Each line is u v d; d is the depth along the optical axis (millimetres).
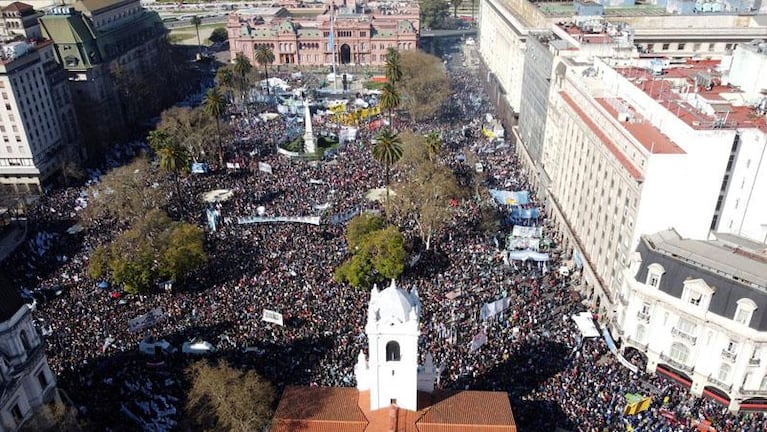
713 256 85000
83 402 81125
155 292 107062
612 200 101688
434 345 90000
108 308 101750
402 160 153625
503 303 97938
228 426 71688
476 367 85875
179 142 162375
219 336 92938
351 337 91938
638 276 89312
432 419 69062
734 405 82188
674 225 92875
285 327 94625
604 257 105250
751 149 87438
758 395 80812
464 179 150500
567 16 176125
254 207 138875
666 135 96875
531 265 115375
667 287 85875
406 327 64375
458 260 115625
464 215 134000
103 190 133875
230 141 182625
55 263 118812
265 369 85812
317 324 95438
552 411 78188
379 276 105562
